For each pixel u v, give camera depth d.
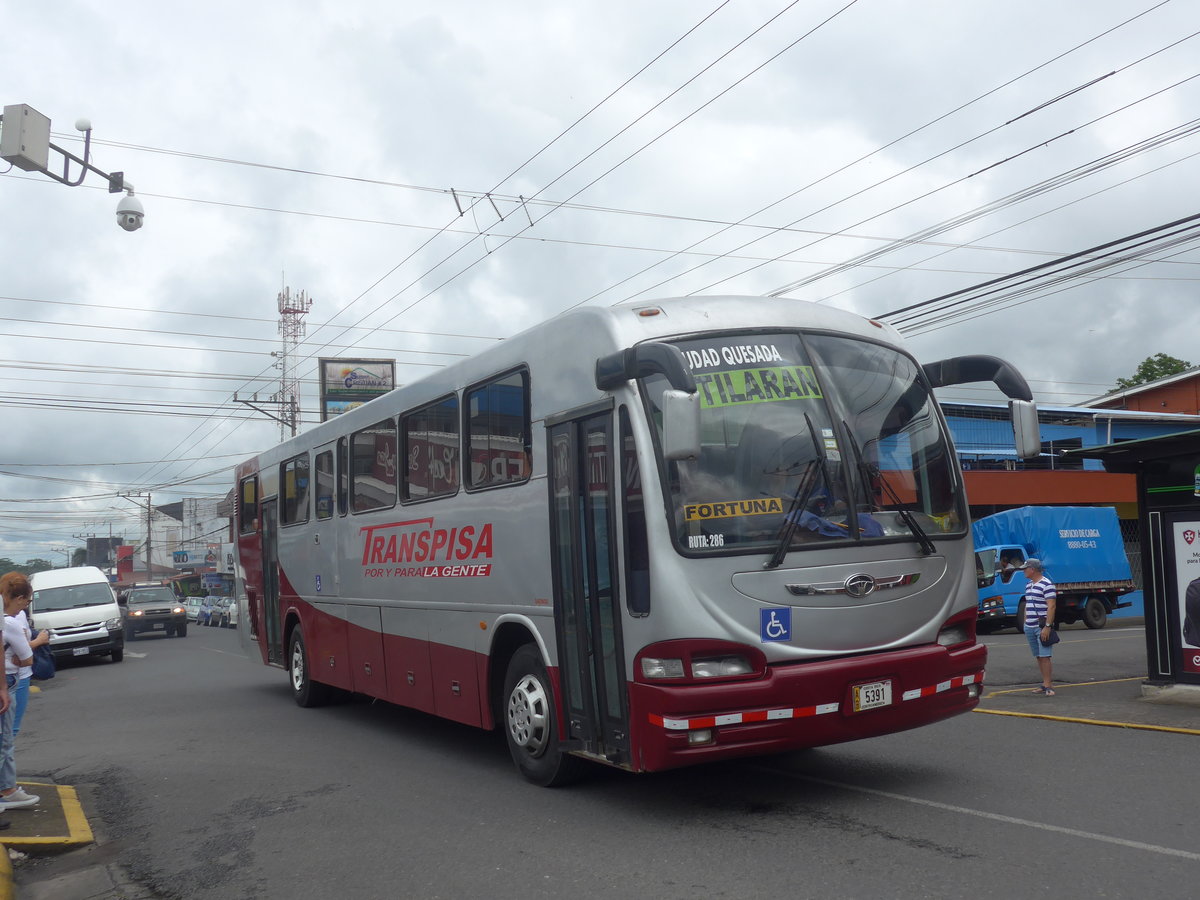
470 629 8.51
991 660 16.80
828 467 6.44
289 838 6.70
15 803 7.70
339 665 11.70
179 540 90.75
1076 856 5.28
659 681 6.07
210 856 6.44
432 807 7.27
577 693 7.02
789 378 6.60
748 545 6.09
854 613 6.26
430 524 9.30
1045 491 30.80
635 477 6.35
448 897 5.28
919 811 6.32
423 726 11.33
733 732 5.90
